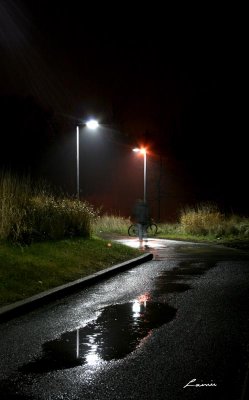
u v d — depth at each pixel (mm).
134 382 5520
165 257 18469
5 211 14609
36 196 17984
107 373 5801
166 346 6871
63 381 5547
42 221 16578
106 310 9172
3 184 16125
